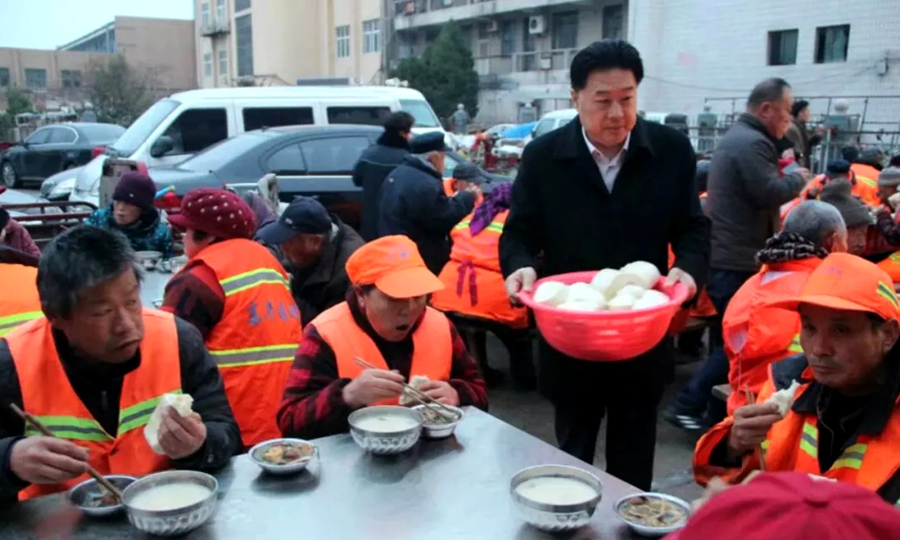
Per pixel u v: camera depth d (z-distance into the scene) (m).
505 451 1.89
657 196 2.54
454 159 9.15
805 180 4.55
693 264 2.52
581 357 2.14
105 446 1.83
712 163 4.33
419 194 4.91
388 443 1.82
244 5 39.28
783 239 2.95
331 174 7.38
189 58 48.47
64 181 9.89
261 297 2.82
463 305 4.77
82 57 47.16
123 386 1.83
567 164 2.57
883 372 1.76
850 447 1.78
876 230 4.22
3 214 3.38
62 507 1.62
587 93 2.40
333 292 3.53
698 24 22.36
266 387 2.80
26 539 1.49
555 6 26.73
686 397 4.20
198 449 1.73
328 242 3.57
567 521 1.48
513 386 5.14
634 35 24.03
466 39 31.98
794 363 2.05
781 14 20.27
